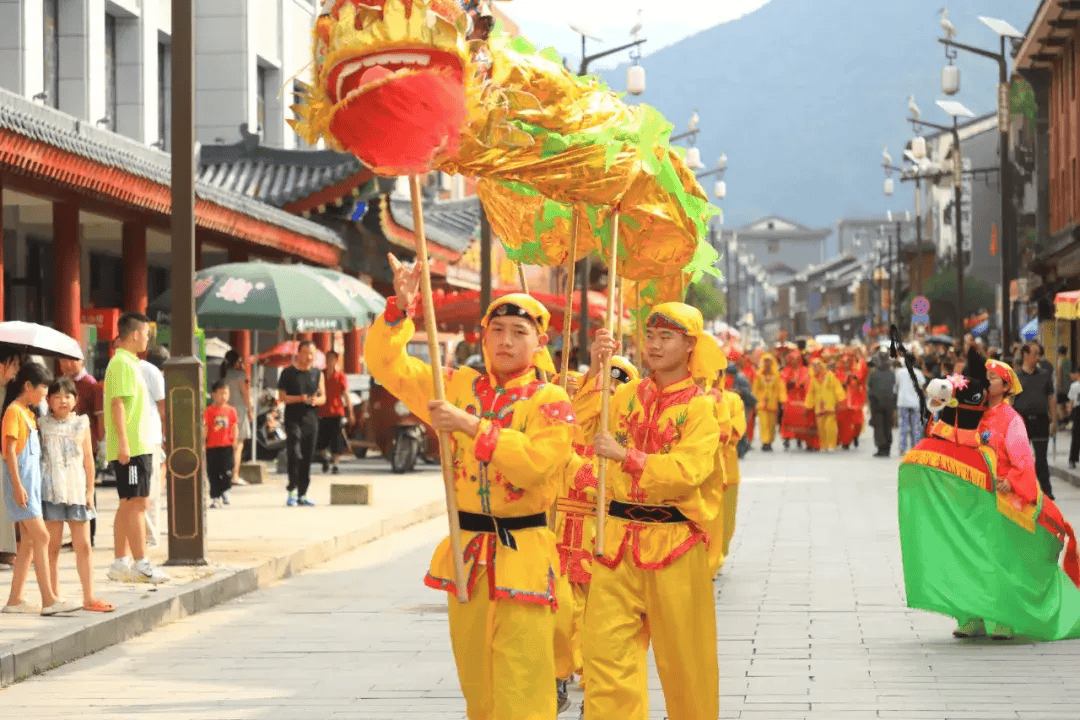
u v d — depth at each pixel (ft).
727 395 46.32
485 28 23.27
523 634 22.29
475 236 140.87
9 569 45.75
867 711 28.76
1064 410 108.68
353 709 29.45
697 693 24.00
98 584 42.63
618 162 26.43
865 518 66.33
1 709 29.71
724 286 545.85
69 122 67.21
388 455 94.22
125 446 42.11
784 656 34.42
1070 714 28.40
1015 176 209.46
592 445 26.22
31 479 37.04
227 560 47.93
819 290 638.94
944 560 35.94
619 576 23.79
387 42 21.57
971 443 36.11
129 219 77.30
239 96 109.09
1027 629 35.60
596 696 23.66
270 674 32.96
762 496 78.28
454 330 128.47
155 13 92.48
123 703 30.17
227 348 82.64
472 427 21.93
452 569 22.58
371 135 21.77
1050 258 148.56
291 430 67.56
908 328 292.40
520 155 25.68
